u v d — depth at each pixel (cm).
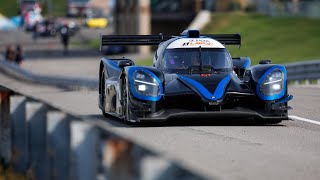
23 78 11538
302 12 16450
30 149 2000
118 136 1348
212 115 3316
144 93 3341
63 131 1711
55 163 1769
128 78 3391
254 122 3569
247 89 3394
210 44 3706
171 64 3612
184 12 18650
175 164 1232
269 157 2420
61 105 5272
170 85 3391
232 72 3591
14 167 2127
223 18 17300
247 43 14238
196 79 3406
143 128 3328
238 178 2039
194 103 3338
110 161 1373
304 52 12356
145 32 18888
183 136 3000
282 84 3412
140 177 1239
